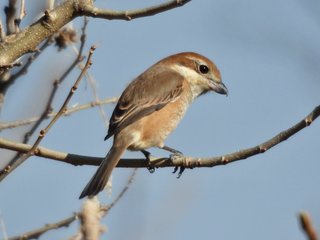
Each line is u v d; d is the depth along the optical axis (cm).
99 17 972
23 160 926
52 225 939
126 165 1059
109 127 1191
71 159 1011
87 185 988
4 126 1060
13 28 1073
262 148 961
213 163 1012
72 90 922
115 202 955
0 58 934
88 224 457
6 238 906
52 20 962
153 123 1219
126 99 1222
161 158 1054
